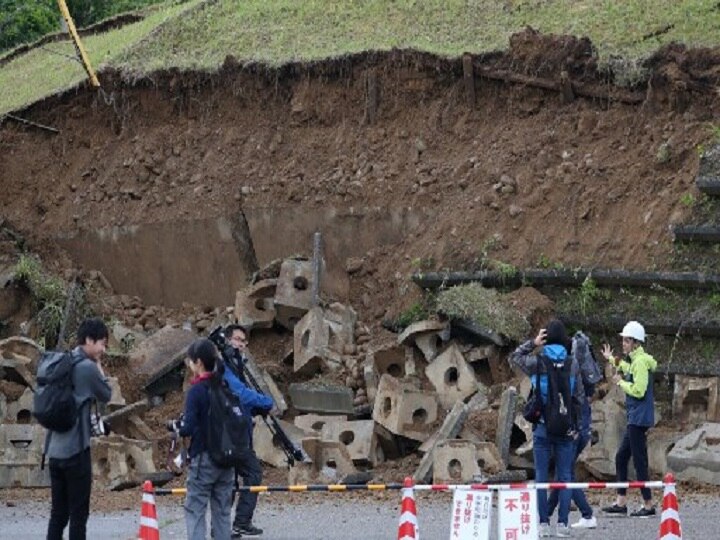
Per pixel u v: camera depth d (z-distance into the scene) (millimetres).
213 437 25391
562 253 43812
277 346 46000
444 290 43594
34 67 67000
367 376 41812
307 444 37719
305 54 53031
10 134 57562
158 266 52219
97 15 82875
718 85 45188
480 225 46031
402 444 39906
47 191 55719
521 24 53219
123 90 55781
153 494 24453
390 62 50688
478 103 49406
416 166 49000
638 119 46125
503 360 41281
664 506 23609
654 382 39750
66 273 52344
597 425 36531
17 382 42625
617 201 44375
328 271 48312
